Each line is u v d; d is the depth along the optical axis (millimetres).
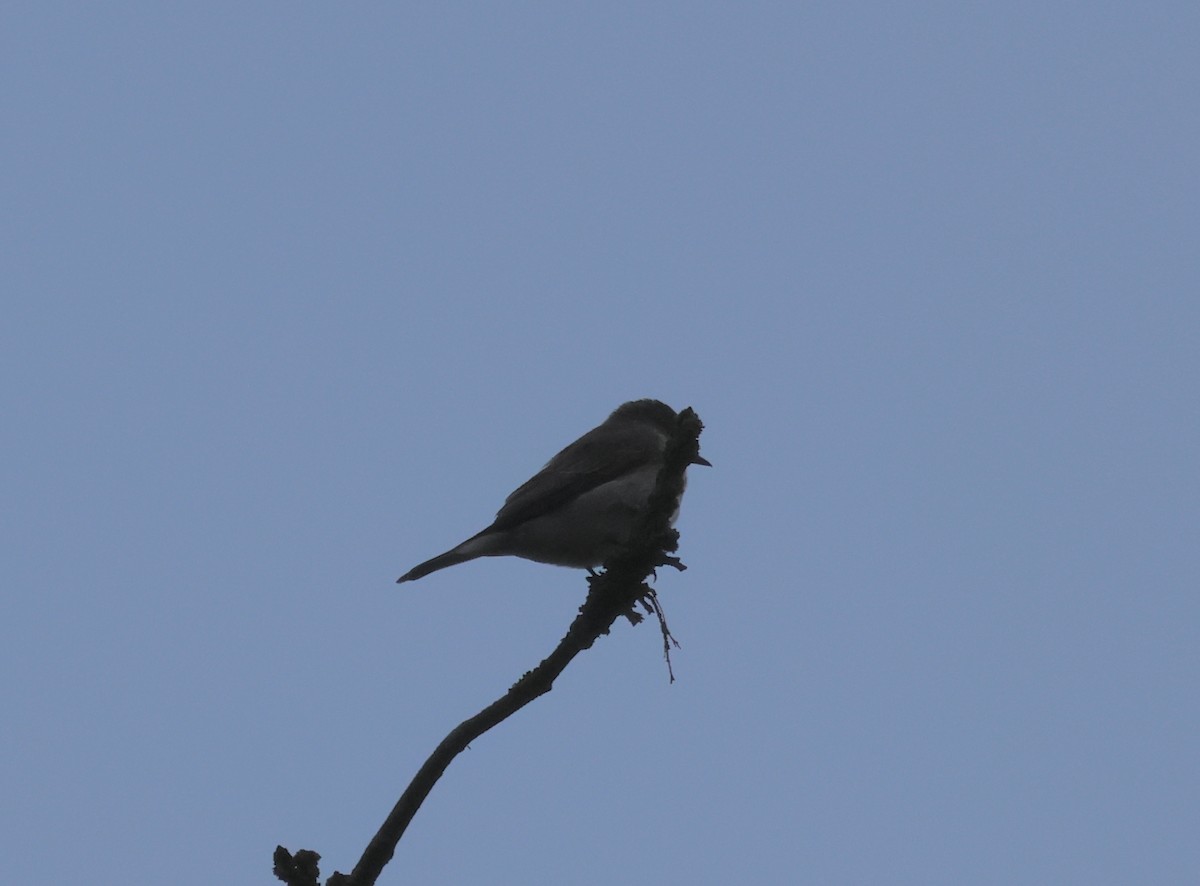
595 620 8984
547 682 8781
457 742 8312
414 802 8094
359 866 7906
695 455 9164
